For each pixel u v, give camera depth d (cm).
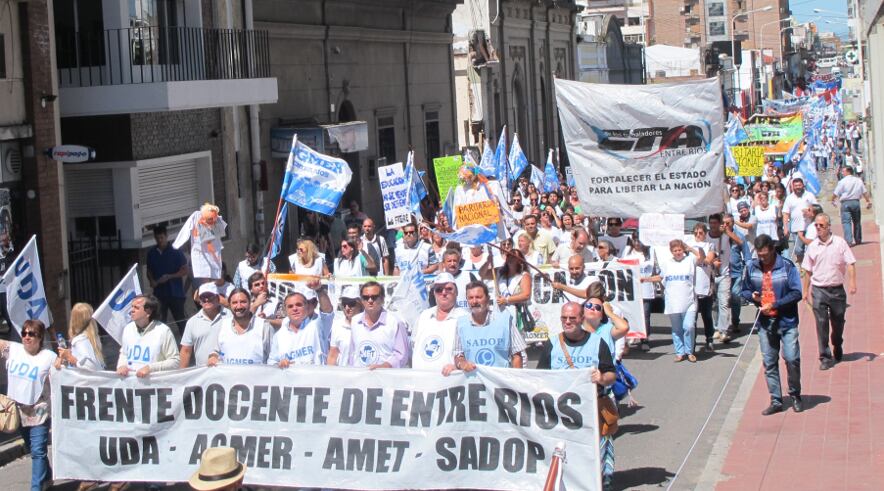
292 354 1062
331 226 2694
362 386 941
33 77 1733
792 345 1260
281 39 2652
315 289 1260
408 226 1762
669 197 1766
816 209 2064
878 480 1008
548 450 903
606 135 1772
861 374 1436
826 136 5794
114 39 1973
